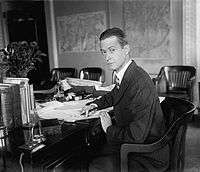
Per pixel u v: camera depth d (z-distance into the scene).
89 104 1.74
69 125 1.42
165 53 3.88
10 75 1.68
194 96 3.58
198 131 3.15
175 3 3.67
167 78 3.59
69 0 4.68
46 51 5.12
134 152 1.26
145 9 3.94
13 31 5.10
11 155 1.12
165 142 1.24
